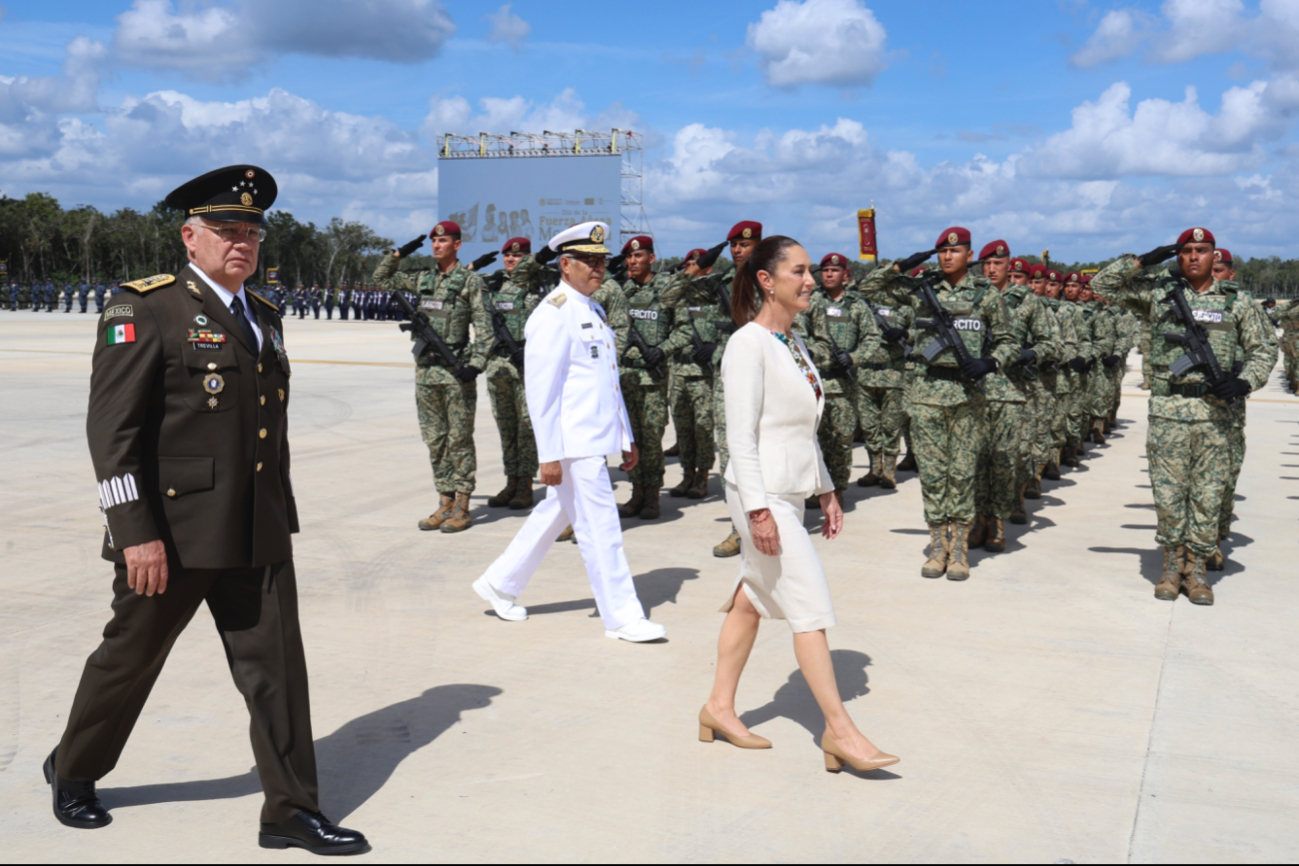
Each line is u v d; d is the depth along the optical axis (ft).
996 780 10.53
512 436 25.23
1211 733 11.80
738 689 13.09
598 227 15.69
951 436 18.95
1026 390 25.67
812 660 10.48
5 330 103.50
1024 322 24.26
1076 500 27.89
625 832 9.38
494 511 24.97
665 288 24.13
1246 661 14.34
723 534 22.75
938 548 19.33
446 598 17.26
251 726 8.97
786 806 9.93
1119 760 11.05
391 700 12.62
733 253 23.29
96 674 9.07
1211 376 16.98
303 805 8.98
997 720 12.11
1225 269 23.34
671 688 13.14
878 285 20.29
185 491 8.62
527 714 12.21
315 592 17.51
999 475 21.15
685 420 26.96
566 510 15.29
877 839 9.29
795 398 10.46
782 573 10.50
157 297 8.61
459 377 21.97
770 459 10.43
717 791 10.24
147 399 8.53
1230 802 10.11
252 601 9.00
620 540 15.26
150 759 10.89
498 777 10.52
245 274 9.02
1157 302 17.85
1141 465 34.73
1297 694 13.08
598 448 15.17
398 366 70.90
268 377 9.09
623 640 15.06
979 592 17.95
